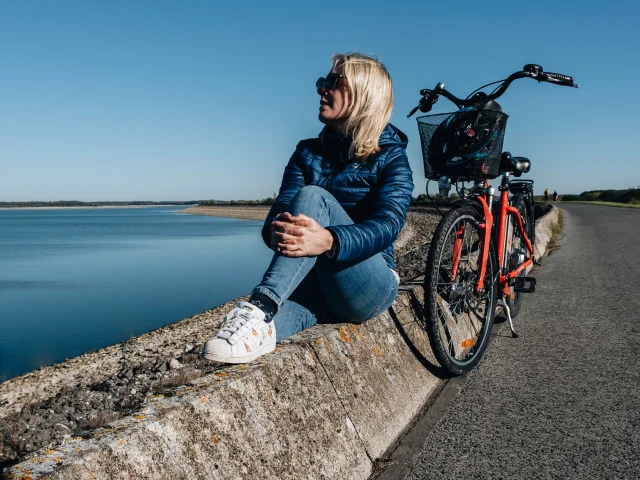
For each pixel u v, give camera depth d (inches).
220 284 907.4
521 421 100.4
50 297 844.0
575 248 418.0
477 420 101.0
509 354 141.3
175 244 2193.7
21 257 1790.1
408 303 125.8
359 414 85.7
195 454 55.3
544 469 83.3
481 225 128.3
